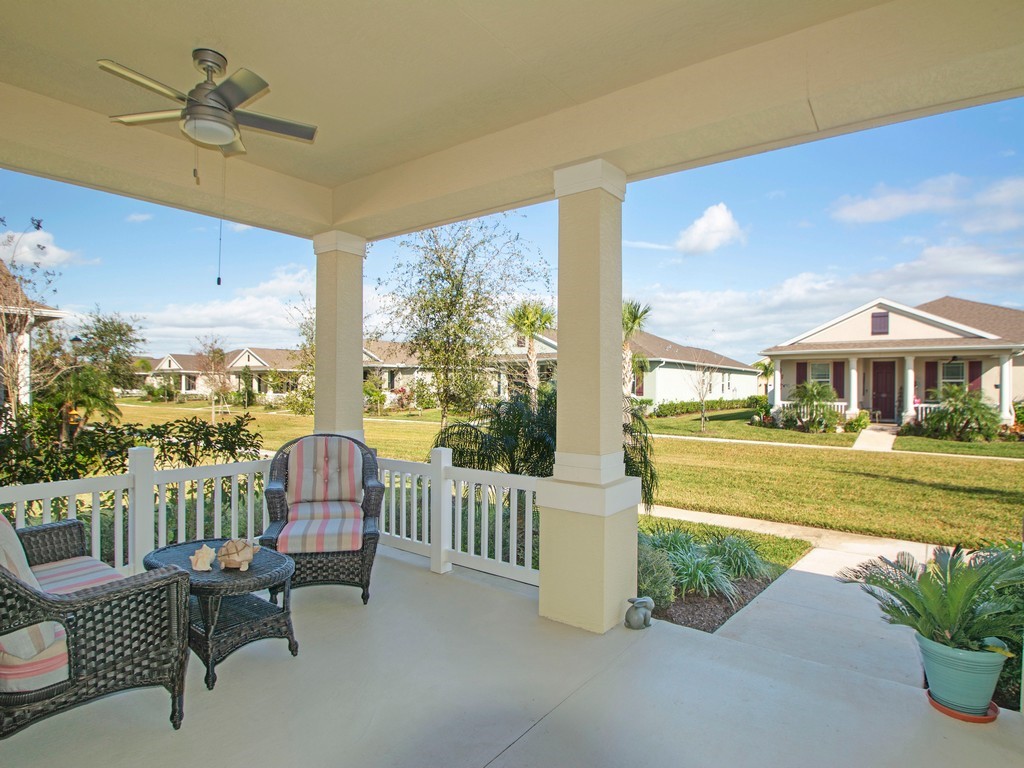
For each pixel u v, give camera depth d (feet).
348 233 16.57
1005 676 9.27
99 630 6.94
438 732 7.63
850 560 17.74
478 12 8.14
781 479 31.99
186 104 8.57
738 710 8.21
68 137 11.22
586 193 11.06
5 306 24.86
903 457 38.47
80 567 9.21
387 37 8.81
